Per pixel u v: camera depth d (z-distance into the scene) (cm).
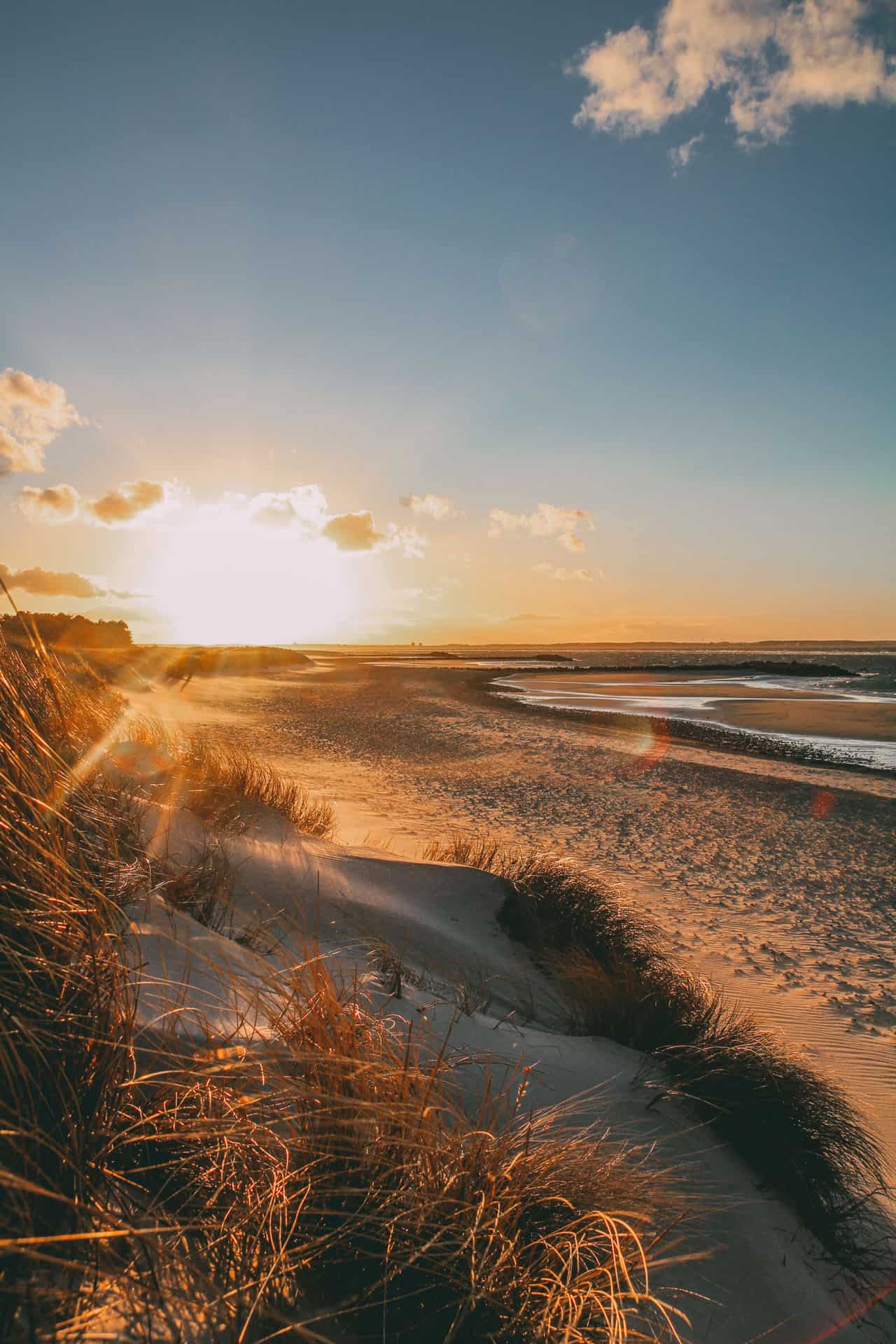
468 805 1595
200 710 3069
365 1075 192
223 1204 156
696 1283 211
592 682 6894
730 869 1177
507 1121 246
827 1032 602
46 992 165
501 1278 162
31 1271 125
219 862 496
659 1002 441
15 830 181
